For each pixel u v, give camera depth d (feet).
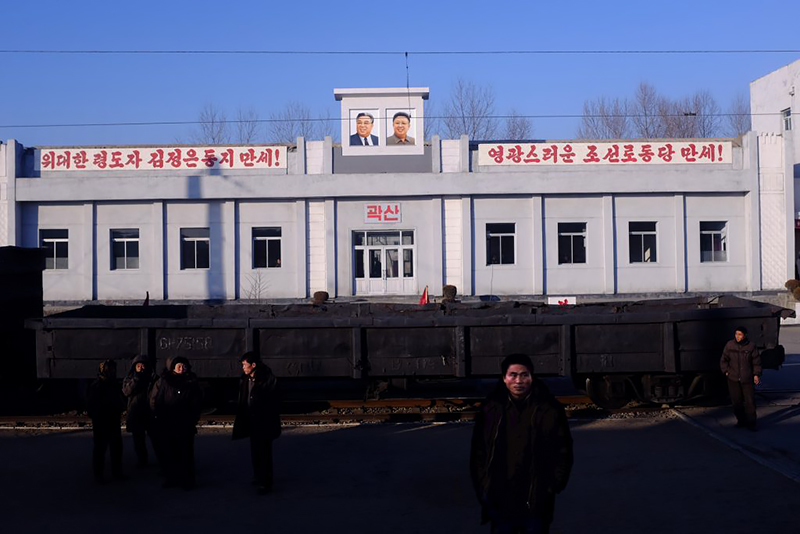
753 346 32.58
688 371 35.17
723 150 87.15
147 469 27.73
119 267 87.30
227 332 34.06
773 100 121.29
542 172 85.97
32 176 85.66
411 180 85.92
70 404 38.29
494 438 14.46
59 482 26.08
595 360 34.40
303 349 34.01
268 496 24.25
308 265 87.35
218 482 25.91
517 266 87.25
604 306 41.83
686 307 41.70
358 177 85.87
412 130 86.69
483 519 14.97
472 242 87.15
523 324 33.99
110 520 22.04
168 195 85.25
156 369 33.91
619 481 25.38
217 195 85.61
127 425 27.32
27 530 21.20
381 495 24.29
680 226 87.45
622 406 37.01
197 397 25.38
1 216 85.15
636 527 20.92
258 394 24.41
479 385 43.86
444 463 28.17
